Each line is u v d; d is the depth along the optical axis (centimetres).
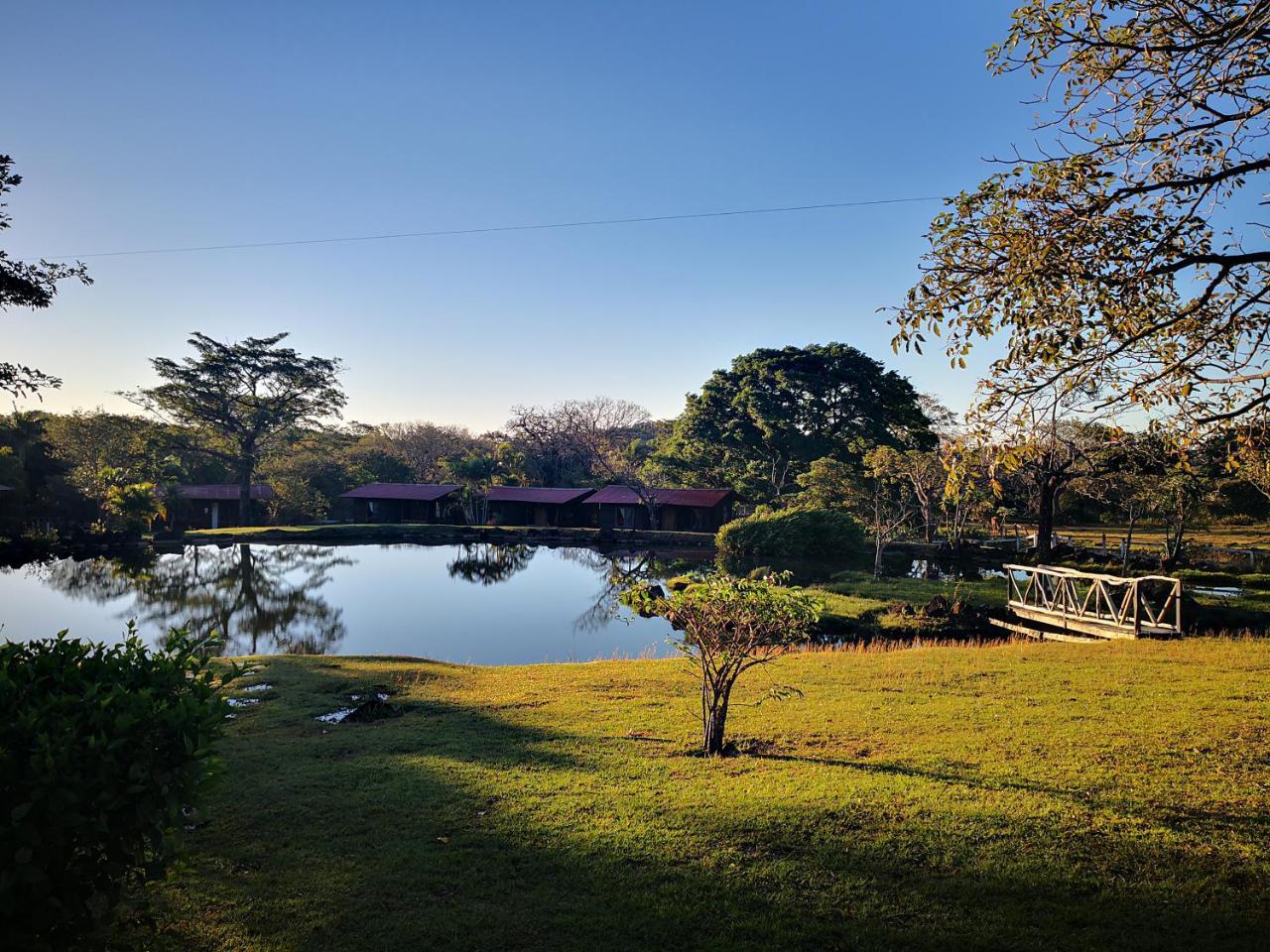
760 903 465
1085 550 3312
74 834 322
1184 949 405
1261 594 2100
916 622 1853
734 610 775
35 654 380
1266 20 513
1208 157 599
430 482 8131
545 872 511
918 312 572
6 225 1886
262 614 2419
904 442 5041
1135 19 599
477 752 801
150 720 339
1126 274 536
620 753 784
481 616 2400
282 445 7044
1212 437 572
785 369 5281
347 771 737
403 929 442
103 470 5000
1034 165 554
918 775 673
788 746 798
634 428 8412
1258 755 695
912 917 445
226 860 532
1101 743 747
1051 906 450
